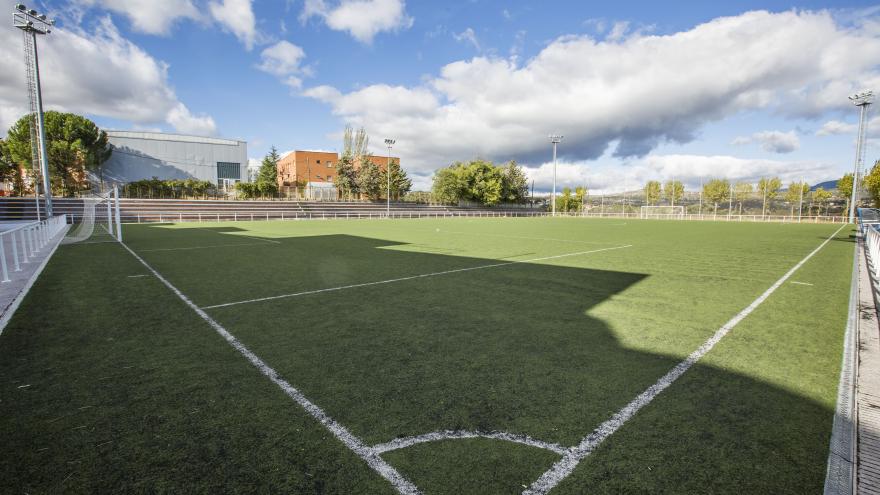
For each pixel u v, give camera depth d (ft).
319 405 9.35
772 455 7.50
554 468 7.11
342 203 179.22
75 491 6.48
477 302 19.51
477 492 6.48
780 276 27.71
